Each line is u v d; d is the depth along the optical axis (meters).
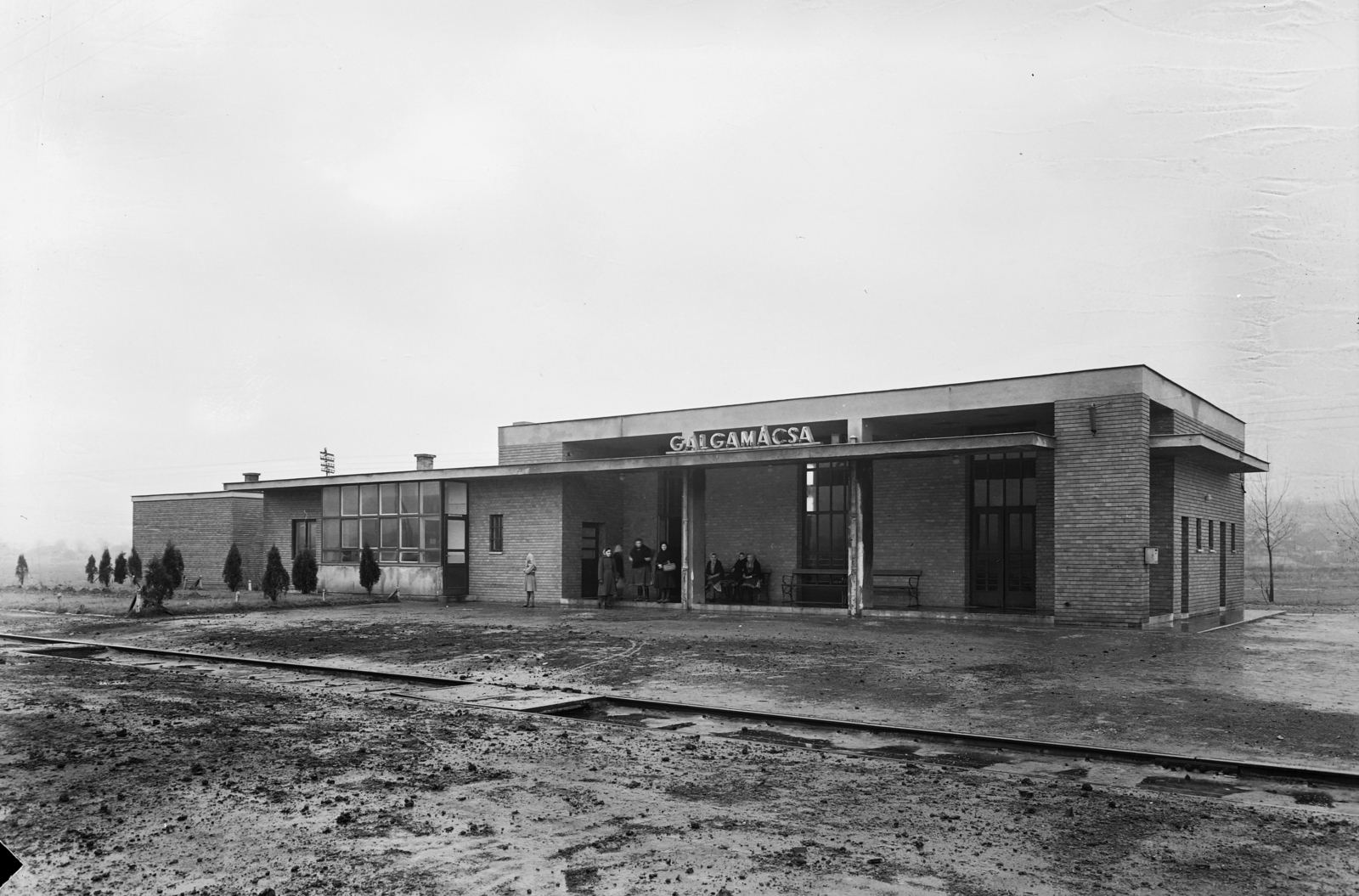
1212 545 28.09
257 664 16.95
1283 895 5.70
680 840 6.71
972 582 26.48
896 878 5.95
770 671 15.05
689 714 12.18
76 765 8.93
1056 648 17.42
